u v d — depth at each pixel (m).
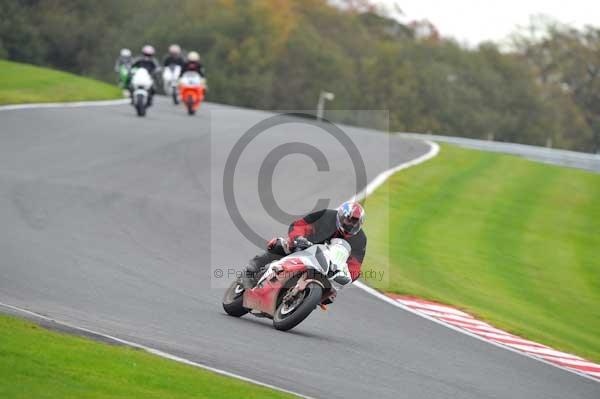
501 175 98.81
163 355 25.97
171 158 75.88
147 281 38.31
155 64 103.06
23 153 69.62
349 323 36.16
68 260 40.03
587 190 97.31
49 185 58.59
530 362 35.06
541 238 72.12
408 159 98.19
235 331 31.48
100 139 80.56
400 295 44.44
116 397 20.94
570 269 63.59
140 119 97.00
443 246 62.47
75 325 28.34
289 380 25.77
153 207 56.75
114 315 31.16
